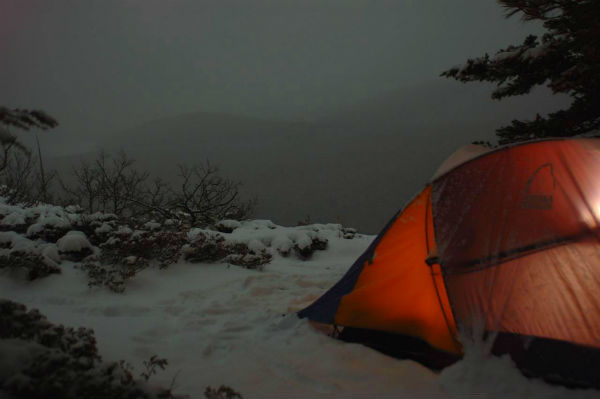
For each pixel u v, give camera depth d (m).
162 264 6.52
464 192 3.73
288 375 3.27
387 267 4.09
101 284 5.49
